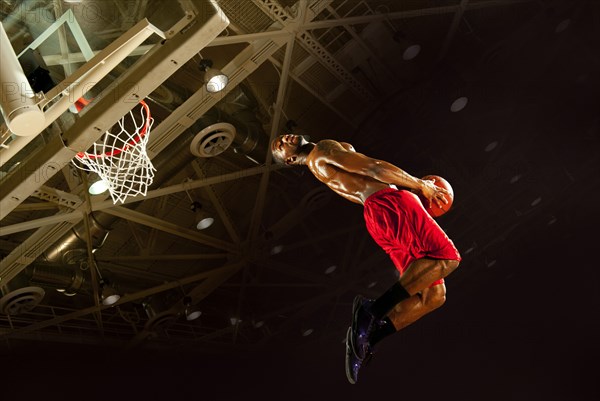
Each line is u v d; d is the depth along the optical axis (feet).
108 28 32.94
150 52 24.38
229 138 39.50
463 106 49.37
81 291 48.14
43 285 44.75
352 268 63.57
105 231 41.68
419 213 14.62
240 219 54.44
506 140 64.49
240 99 41.39
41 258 43.34
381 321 14.74
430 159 57.06
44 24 30.37
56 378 56.03
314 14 35.58
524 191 76.79
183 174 47.06
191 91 40.32
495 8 46.39
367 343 14.25
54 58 29.27
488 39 49.60
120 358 59.16
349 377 13.99
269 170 44.98
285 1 36.50
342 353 76.74
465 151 60.03
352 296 72.95
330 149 15.65
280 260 62.39
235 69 34.78
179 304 53.16
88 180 36.88
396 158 53.72
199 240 48.37
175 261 55.01
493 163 64.39
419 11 40.57
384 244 15.43
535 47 53.01
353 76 43.52
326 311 72.74
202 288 53.72
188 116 35.47
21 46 30.42
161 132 35.60
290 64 41.50
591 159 75.25
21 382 54.08
